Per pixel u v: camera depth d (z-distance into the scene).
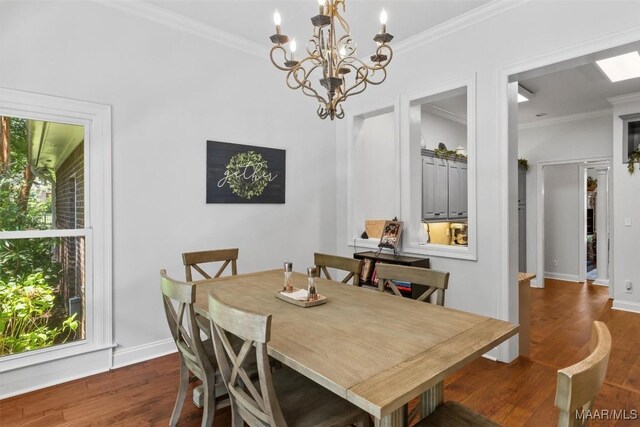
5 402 2.27
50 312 2.55
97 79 2.67
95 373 2.66
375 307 1.87
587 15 2.38
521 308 3.02
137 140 2.86
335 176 4.26
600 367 0.89
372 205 4.60
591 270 7.46
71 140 2.61
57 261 2.57
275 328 1.56
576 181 6.31
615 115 4.67
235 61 3.41
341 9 2.86
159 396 2.36
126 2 2.77
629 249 4.52
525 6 2.67
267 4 2.83
